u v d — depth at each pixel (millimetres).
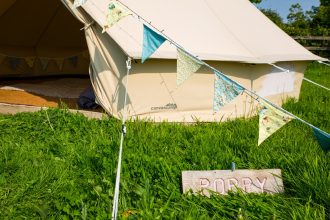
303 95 7328
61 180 3109
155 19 4977
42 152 3725
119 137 4035
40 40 8453
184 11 5379
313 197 2873
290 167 3391
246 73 5336
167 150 3830
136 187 3027
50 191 2961
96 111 5195
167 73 4758
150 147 3824
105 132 4316
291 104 6129
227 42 5301
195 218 2639
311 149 3787
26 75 8344
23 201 2832
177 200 2947
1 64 7980
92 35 4621
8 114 5059
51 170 3225
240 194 2953
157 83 4762
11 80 8031
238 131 4461
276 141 4121
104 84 4719
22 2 7352
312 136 4445
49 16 7957
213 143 3967
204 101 5039
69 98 6344
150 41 3002
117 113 4738
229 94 2781
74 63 8875
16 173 3135
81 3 3174
